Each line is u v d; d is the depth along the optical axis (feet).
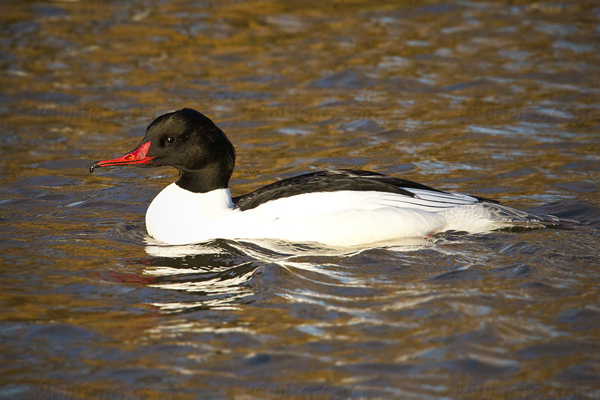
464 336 28.37
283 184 38.34
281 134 55.06
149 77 65.26
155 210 38.96
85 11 79.71
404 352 27.55
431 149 51.98
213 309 31.14
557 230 37.47
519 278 32.58
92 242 38.34
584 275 32.71
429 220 36.76
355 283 32.81
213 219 37.68
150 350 28.27
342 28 75.72
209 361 27.48
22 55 68.85
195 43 72.08
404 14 79.56
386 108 59.36
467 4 82.17
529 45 70.79
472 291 31.63
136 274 34.53
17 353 28.17
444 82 63.87
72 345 28.68
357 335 28.73
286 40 72.90
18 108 59.72
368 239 36.52
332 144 53.26
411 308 30.45
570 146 51.67
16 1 81.87
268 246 36.68
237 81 64.59
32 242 38.24
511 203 42.47
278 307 31.07
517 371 26.32
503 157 50.29
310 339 28.58
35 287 33.22
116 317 30.68
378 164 49.62
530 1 82.79
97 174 49.11
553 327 28.84
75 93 62.28
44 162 50.60
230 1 82.94
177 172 50.29
